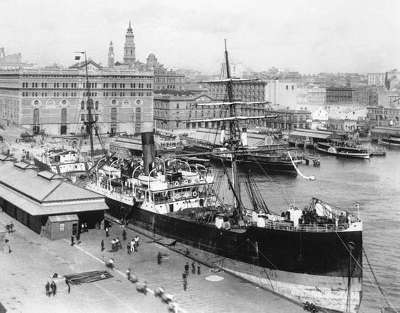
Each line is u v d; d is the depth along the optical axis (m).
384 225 82.38
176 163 83.50
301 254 51.16
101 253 59.75
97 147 165.62
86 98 195.75
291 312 46.06
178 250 62.34
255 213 60.41
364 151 171.38
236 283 52.91
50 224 64.44
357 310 51.44
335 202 99.62
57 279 49.88
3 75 199.75
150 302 46.19
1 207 80.75
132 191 72.75
